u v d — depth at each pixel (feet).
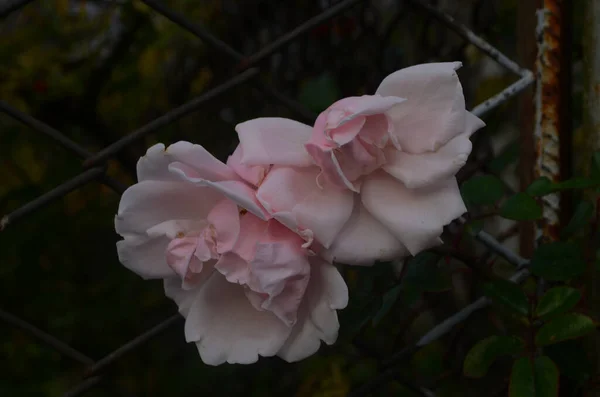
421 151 2.34
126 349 2.86
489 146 3.42
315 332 2.41
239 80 2.70
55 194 2.69
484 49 2.79
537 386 2.54
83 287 6.31
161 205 2.42
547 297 2.62
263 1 4.79
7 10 2.64
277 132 2.37
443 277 2.66
